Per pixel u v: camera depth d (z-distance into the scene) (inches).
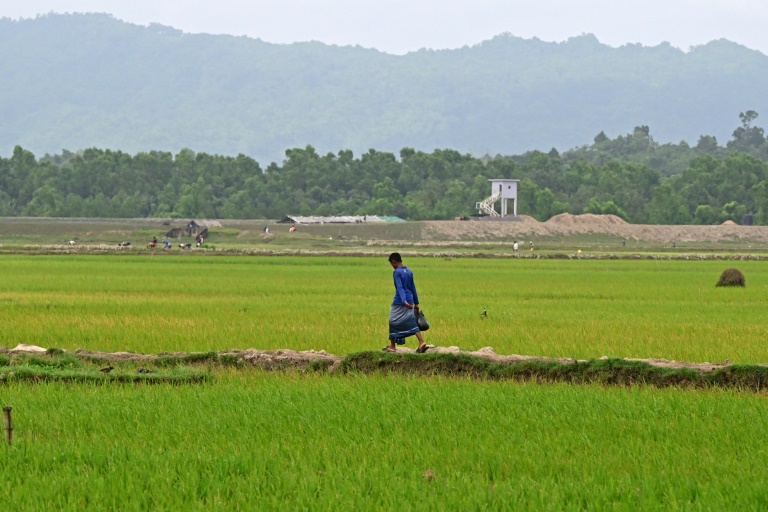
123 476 1236.5
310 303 4254.4
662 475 1242.0
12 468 1283.2
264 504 1127.0
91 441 1450.5
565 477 1251.8
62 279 5920.3
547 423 1545.3
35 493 1163.9
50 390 1872.5
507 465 1304.1
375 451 1371.8
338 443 1425.9
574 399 1738.4
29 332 3002.0
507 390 1846.7
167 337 2883.9
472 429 1501.0
